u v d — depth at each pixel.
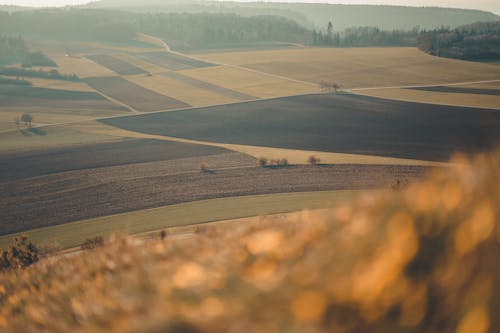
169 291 2.86
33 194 66.62
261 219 6.35
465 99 134.38
